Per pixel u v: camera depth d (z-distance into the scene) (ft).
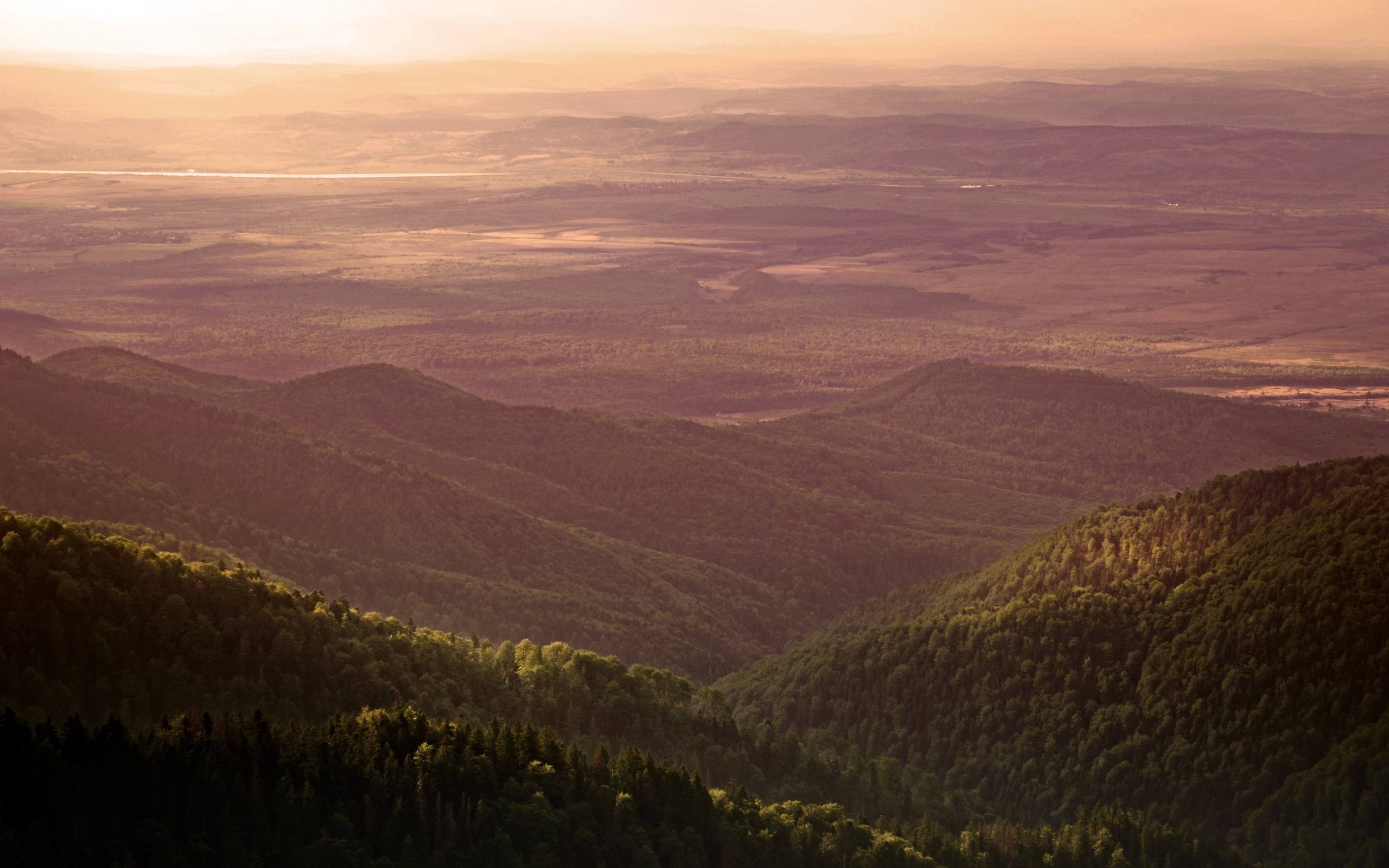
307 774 372.99
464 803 374.43
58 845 334.24
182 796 356.79
